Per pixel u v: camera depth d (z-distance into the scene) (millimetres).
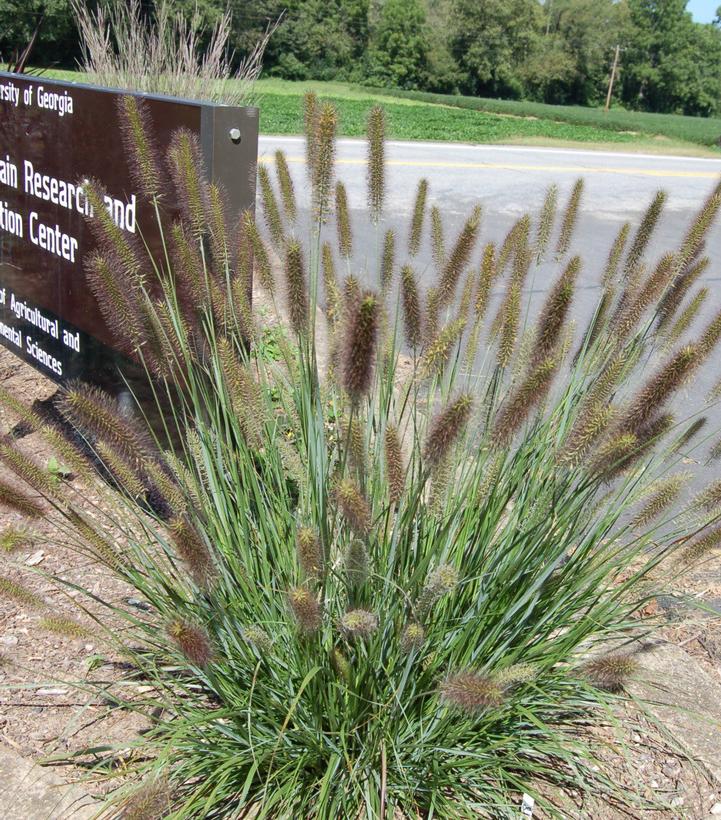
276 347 4867
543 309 2213
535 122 36812
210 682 2322
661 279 2586
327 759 2305
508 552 2432
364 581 1965
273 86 49969
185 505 2316
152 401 3846
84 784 2334
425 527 2484
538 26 82062
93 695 2697
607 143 28609
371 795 2146
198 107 3105
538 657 2475
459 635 2355
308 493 2428
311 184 2568
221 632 2371
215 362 2641
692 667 2955
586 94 86562
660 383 2068
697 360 2125
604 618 2465
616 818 2326
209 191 2664
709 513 2471
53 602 3141
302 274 2287
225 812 2293
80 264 4082
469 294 2666
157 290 3496
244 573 2518
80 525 2293
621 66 88000
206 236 3092
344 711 2264
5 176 4684
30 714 2623
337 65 67000
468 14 74625
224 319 2723
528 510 2469
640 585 2773
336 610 2398
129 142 3170
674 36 87188
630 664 2113
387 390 2559
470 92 78000
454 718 2387
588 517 2496
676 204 14969
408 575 2377
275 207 2678
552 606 2447
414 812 2326
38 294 4559
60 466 4188
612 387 2271
